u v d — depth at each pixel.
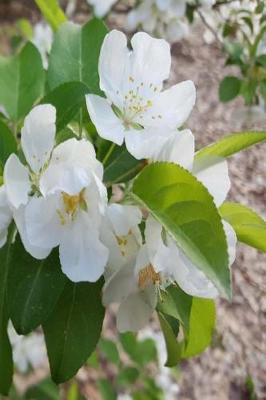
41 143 0.15
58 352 0.17
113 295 0.16
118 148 0.17
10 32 0.73
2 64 0.21
